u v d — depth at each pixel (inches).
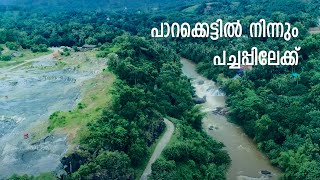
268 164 6151.6
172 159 5472.4
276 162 6033.5
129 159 5068.9
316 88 7130.9
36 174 4677.7
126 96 6077.8
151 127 5935.0
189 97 7682.1
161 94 7234.3
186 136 6254.9
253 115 7126.0
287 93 7716.5
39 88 7111.2
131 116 5782.5
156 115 6171.3
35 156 4995.1
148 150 5585.6
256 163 6190.9
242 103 7495.1
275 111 6879.9
